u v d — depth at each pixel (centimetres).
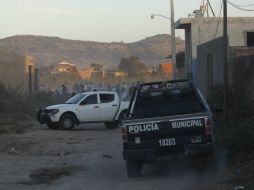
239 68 2067
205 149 1251
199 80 3186
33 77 5359
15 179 1341
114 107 3011
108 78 9900
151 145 1269
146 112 1447
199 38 4228
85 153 1858
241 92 2020
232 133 1453
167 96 1457
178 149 1266
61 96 5428
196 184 1180
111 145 2089
